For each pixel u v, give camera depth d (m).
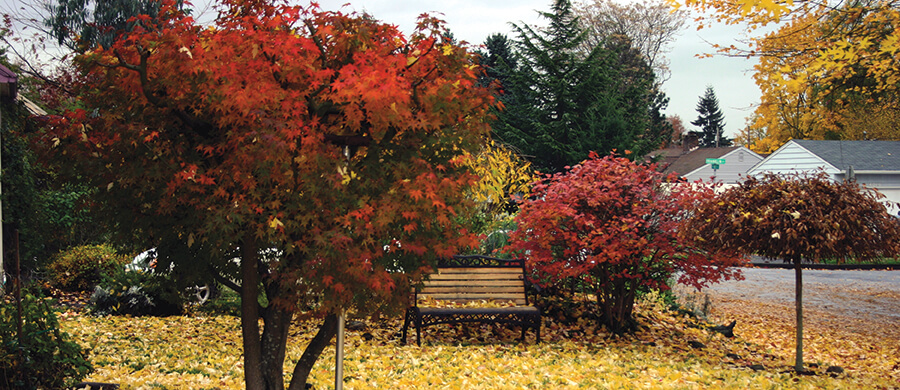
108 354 7.46
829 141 31.06
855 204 7.96
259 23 4.25
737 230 8.31
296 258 4.65
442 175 4.64
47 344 4.88
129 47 4.21
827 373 8.45
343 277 4.39
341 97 4.18
